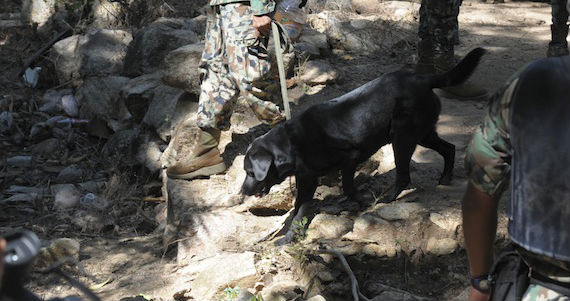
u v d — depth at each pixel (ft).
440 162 18.60
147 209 22.16
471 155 7.40
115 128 27.53
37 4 37.22
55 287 17.02
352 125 15.39
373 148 15.87
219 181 19.04
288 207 17.81
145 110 26.16
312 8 31.63
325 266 14.98
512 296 7.34
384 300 13.75
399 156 15.84
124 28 32.83
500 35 29.86
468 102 22.40
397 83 15.55
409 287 14.80
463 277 14.65
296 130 15.57
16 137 29.09
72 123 29.30
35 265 17.88
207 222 17.43
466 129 20.15
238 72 17.17
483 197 7.46
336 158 15.60
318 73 24.09
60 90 31.94
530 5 36.22
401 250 15.06
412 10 31.19
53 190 24.29
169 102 24.52
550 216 6.88
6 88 33.45
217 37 17.81
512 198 7.08
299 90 23.62
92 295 5.69
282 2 17.44
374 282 14.75
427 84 15.58
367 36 28.30
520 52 27.40
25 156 27.66
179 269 16.92
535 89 6.84
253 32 17.13
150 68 28.78
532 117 6.84
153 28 29.19
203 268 16.22
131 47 29.55
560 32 22.13
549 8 35.42
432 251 15.10
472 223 7.57
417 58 26.23
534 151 6.86
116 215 21.61
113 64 30.76
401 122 15.55
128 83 26.89
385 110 15.43
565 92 6.76
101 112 28.66
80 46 31.50
